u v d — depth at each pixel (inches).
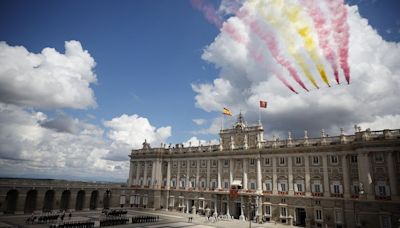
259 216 3036.4
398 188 2346.2
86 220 2955.2
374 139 2504.9
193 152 3880.4
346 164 2674.7
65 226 2388.0
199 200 3681.1
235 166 3474.4
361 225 2461.9
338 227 2610.7
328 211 2694.4
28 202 3543.3
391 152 2411.4
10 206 3388.3
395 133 2429.9
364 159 2524.6
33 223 2652.6
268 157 3213.6
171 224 2753.4
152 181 4136.3
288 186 2999.5
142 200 4192.9
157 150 4232.3
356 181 2603.3
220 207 3484.3
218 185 3540.8
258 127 3361.2
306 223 2736.2
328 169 2783.0
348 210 2566.4
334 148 2760.8
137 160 4451.3
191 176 3885.3
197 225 2716.5
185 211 3791.8
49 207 3654.0
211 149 3740.2
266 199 3112.7
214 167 3676.2
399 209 2310.5
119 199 4387.3
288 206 2940.5
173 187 4023.1
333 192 2719.0
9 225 2508.6
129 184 4443.9
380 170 2470.5
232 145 3506.4
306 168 2910.9
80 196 4045.3
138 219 2866.6
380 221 2383.1
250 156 3321.9
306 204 2829.7
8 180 3189.0
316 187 2827.3
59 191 3646.7
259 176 3206.2
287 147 3043.8
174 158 4128.9
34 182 3412.9
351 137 2694.4
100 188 4136.3
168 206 4001.0
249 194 3176.7
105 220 2632.9
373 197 2428.6
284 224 2886.3
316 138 2913.4
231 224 2807.6
